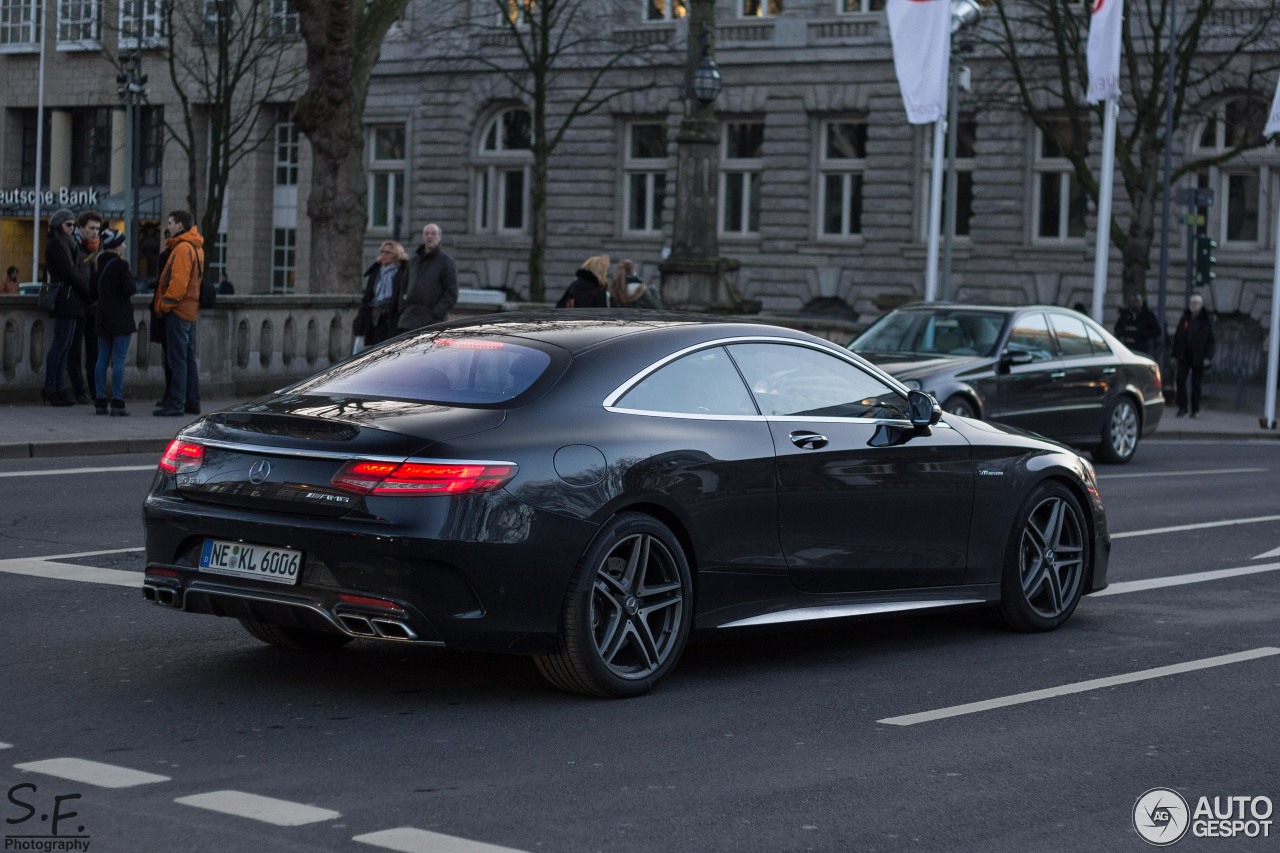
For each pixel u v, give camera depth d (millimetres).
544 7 44688
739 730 7016
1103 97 29109
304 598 7004
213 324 23281
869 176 46875
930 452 8852
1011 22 43906
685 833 5492
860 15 46781
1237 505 16438
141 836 5293
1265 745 6934
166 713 7031
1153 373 21500
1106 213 29969
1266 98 40562
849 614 8469
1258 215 42625
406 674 7949
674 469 7621
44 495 13945
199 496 7301
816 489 8258
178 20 55188
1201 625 9812
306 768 6211
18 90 62125
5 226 62844
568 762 6402
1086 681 8172
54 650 8211
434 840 5320
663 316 8375
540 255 45250
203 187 58094
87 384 21828
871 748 6746
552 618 7195
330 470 6988
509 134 52969
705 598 7828
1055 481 9625
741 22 48469
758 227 49281
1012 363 19125
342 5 28188
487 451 7047
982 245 45375
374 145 55188
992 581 9273
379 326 21750
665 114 50344
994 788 6180
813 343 8633
